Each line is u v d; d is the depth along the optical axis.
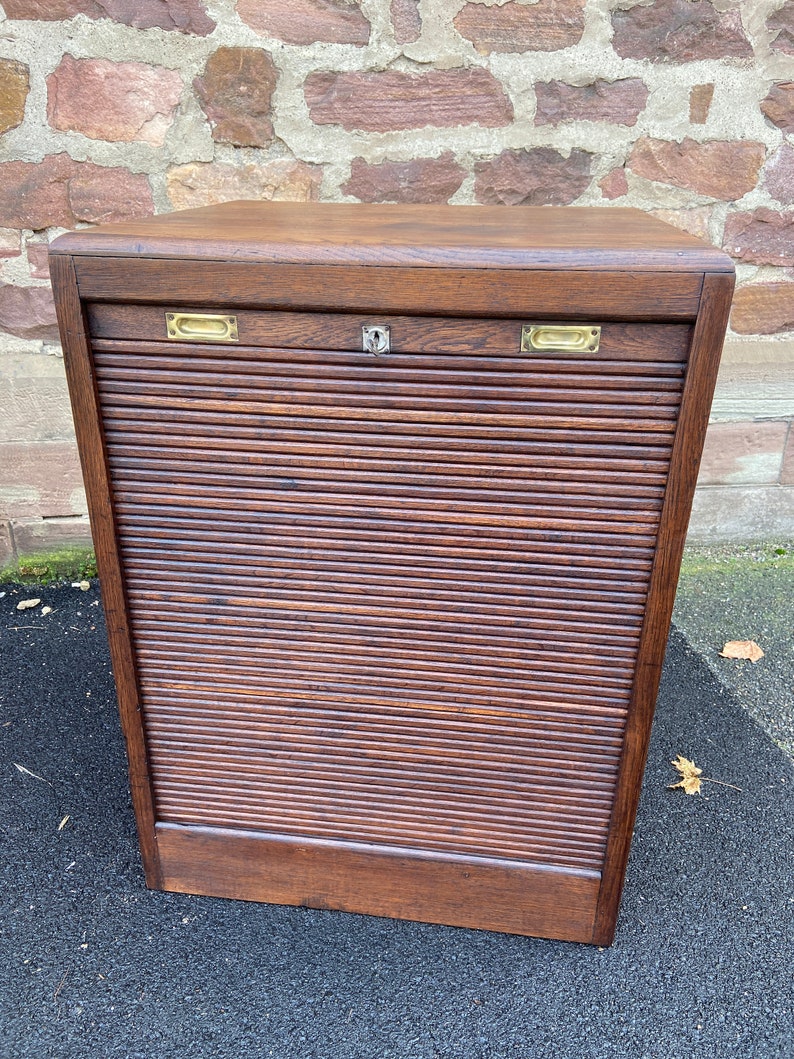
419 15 1.94
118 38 1.93
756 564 2.55
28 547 2.46
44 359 2.24
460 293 0.97
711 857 1.52
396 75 2.00
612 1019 1.21
